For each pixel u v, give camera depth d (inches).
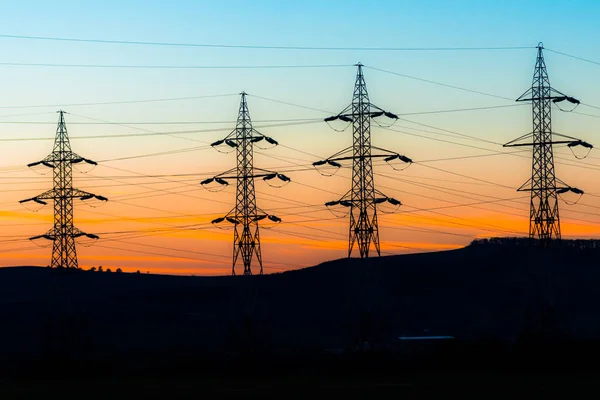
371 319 4483.3
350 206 4424.2
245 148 4751.5
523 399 3026.6
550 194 4640.8
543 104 4603.8
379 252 4466.0
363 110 4392.2
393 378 3961.6
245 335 4726.9
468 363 4443.9
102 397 3245.6
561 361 4362.7
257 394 3277.6
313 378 4040.4
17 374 4387.3
